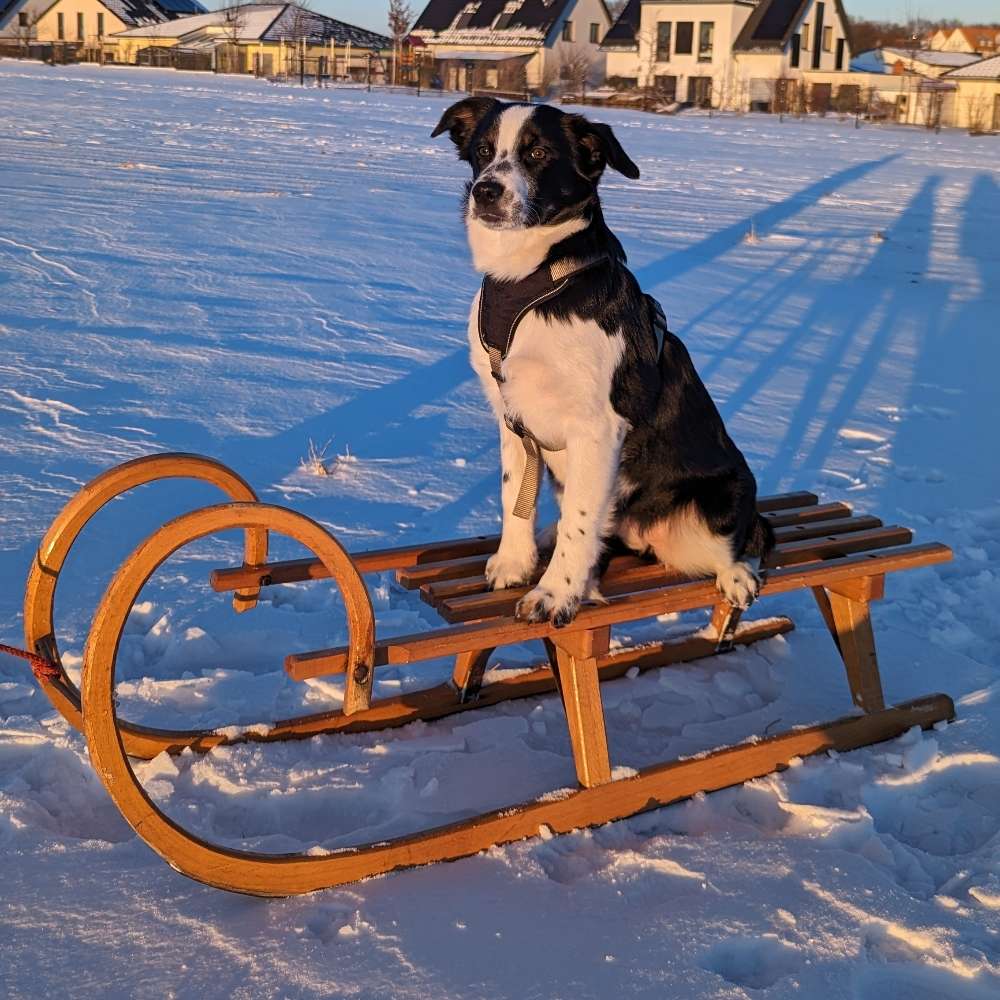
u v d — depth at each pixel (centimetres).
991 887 296
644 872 300
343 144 2392
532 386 333
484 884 293
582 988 256
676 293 1112
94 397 665
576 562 326
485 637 306
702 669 429
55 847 300
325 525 521
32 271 962
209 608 443
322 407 688
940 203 2038
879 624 471
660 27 5688
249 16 6838
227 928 272
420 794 334
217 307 899
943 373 895
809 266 1340
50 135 2159
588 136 338
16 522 495
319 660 284
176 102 3394
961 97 5088
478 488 584
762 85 5456
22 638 404
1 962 257
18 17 7556
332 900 285
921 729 385
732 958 275
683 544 363
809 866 303
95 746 255
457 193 1691
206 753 350
